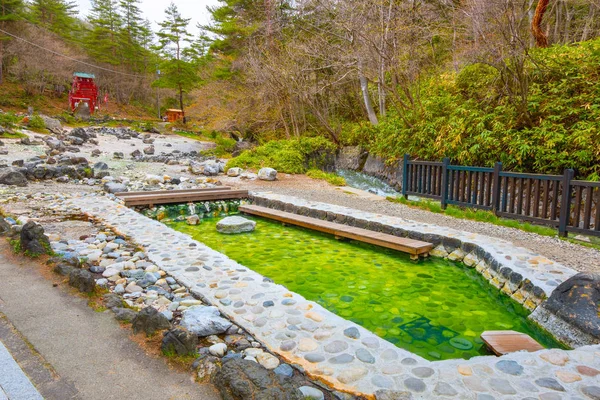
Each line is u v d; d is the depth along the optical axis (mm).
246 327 3244
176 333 2811
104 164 12703
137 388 2430
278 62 17078
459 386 2496
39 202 8148
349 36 14633
